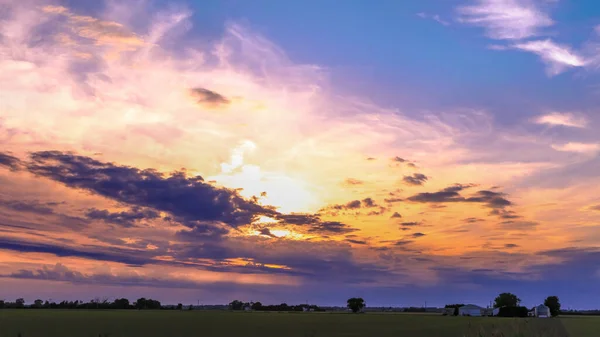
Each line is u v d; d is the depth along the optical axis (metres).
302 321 121.56
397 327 97.12
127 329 80.50
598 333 73.25
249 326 93.56
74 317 127.88
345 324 109.44
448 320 135.88
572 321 135.88
